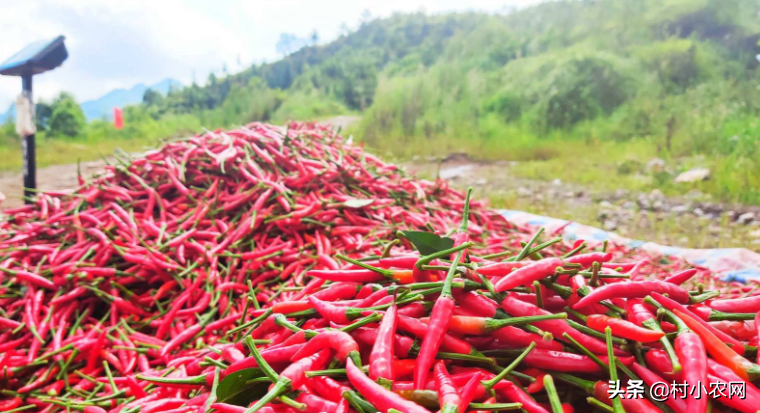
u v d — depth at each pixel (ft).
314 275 5.05
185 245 10.16
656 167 19.39
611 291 3.98
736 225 16.07
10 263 9.78
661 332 3.55
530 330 3.87
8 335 8.62
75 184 21.39
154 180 11.86
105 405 6.72
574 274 4.22
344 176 12.55
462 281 4.20
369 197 12.51
